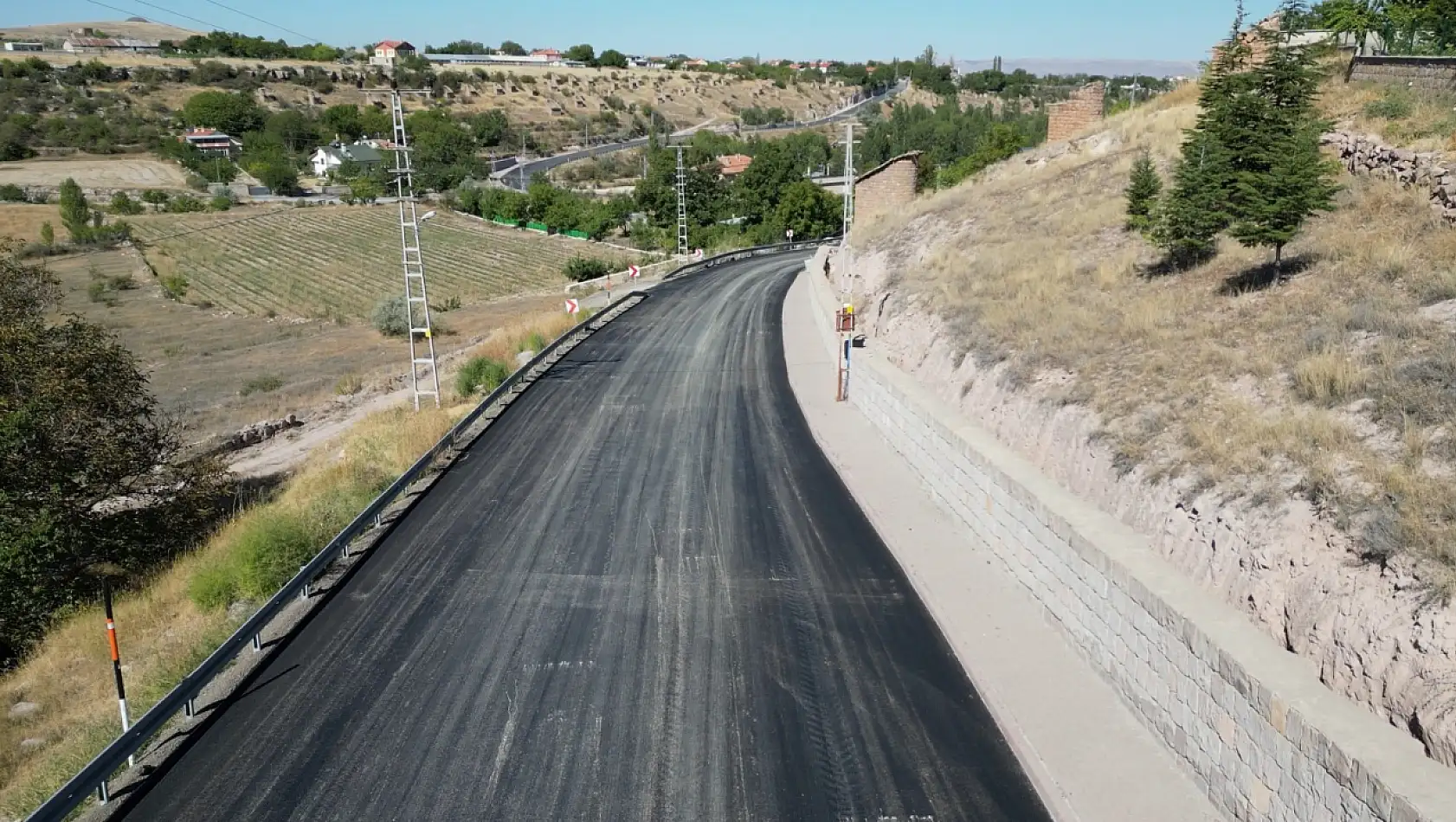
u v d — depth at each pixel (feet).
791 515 52.34
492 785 30.09
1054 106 127.65
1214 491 33.30
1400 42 89.97
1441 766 21.68
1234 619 29.27
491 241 282.56
